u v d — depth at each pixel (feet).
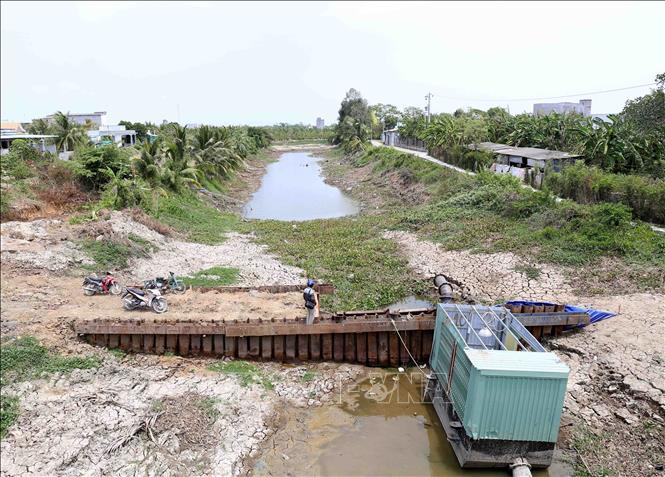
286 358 65.00
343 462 47.14
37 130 207.31
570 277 83.92
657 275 78.07
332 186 235.40
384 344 65.82
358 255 104.58
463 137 204.13
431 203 145.79
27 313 64.18
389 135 353.72
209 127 225.76
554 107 294.87
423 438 51.21
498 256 96.84
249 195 204.44
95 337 62.23
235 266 95.09
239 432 49.62
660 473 43.93
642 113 129.90
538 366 42.45
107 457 44.96
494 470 46.14
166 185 145.59
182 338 63.31
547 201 113.60
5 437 46.21
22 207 105.09
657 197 102.12
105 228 95.09
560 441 49.03
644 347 59.62
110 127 265.75
